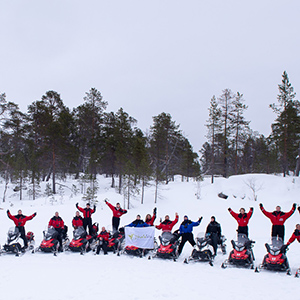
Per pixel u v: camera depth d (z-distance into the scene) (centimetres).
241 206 3297
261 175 4128
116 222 1617
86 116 5572
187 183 4791
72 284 873
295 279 918
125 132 5028
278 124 4575
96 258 1231
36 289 825
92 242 1441
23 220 1348
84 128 5644
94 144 5244
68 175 5728
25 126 4928
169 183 4916
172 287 847
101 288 836
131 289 827
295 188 3559
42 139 4841
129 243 1311
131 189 3494
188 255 1295
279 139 4591
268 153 6069
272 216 1193
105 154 4941
